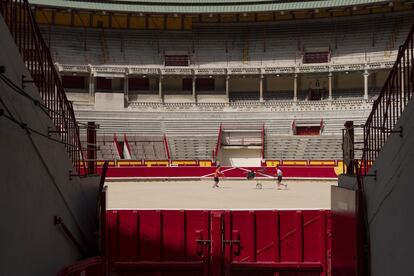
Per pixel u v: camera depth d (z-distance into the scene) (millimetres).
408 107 7215
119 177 39406
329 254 14133
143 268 14125
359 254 9883
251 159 47656
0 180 6305
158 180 39938
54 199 8797
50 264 8500
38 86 8867
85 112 47719
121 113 48562
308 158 44500
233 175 40812
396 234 7707
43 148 8164
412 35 8023
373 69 49031
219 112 49406
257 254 14164
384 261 8477
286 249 14242
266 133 48188
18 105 7039
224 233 14109
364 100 48688
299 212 14242
